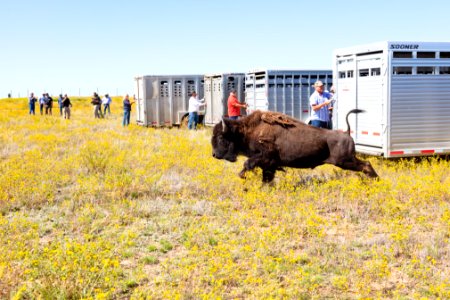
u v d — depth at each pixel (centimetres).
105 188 1012
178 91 2686
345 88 1349
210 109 2591
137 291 523
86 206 877
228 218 814
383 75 1203
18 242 639
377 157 1371
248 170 1012
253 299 506
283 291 503
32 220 805
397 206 849
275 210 834
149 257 639
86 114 4369
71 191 997
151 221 812
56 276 535
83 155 1352
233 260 625
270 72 1980
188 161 1282
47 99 4353
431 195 909
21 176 1076
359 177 1024
